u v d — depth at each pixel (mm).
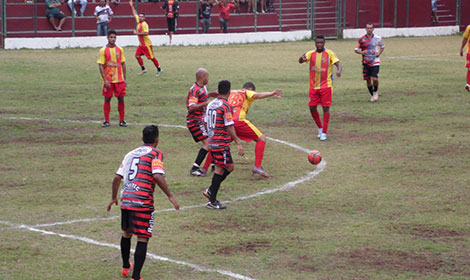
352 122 56406
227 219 30375
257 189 35656
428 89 76062
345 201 33156
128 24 138125
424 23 173375
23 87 76688
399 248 26359
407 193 34531
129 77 86875
